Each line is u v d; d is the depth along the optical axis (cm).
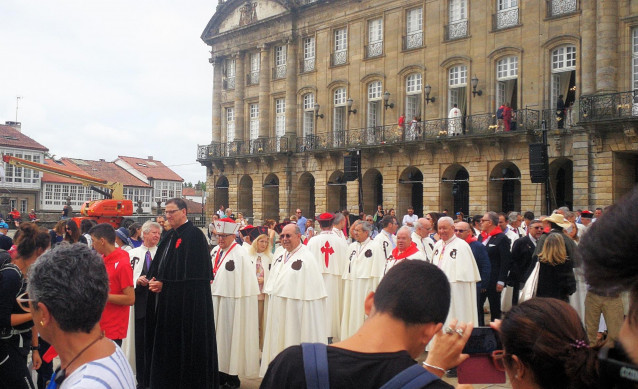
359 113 3975
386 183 3731
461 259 954
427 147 3466
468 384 272
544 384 250
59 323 281
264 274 1041
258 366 906
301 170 4325
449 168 3428
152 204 9300
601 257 160
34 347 653
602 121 2650
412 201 3838
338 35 4184
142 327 866
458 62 3444
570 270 796
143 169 9494
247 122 4850
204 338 720
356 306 1075
